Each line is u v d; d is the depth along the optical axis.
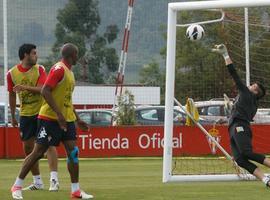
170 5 32.09
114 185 30.42
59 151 51.59
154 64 91.31
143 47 91.88
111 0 87.81
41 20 78.56
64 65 24.41
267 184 27.69
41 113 24.52
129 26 80.19
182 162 43.09
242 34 50.56
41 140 24.41
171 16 32.12
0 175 37.62
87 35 85.38
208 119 48.88
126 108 58.84
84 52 85.81
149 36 91.94
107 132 52.44
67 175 37.16
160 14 92.12
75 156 24.41
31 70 27.66
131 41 91.69
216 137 49.03
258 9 50.69
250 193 26.41
